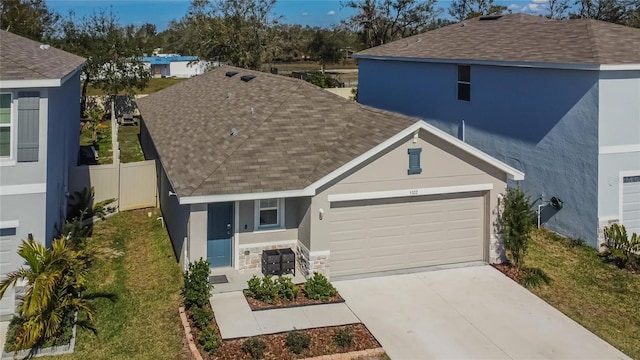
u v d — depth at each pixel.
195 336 11.53
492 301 13.46
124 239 17.59
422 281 14.54
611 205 16.98
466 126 23.28
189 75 84.00
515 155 20.31
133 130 36.56
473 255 15.88
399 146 14.47
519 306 13.24
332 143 15.73
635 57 16.62
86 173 19.53
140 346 11.39
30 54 15.65
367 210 14.70
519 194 15.28
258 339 11.00
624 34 19.00
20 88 12.48
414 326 12.15
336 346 11.20
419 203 15.14
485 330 12.08
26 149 12.78
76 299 11.91
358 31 60.38
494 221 15.62
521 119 19.84
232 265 14.88
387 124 15.38
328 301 13.19
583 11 51.31
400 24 58.72
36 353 11.03
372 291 13.88
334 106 17.75
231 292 13.55
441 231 15.48
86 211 18.42
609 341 11.80
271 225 14.91
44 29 40.22
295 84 18.94
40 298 10.63
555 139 18.27
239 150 14.97
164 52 97.75
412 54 26.92
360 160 14.01
